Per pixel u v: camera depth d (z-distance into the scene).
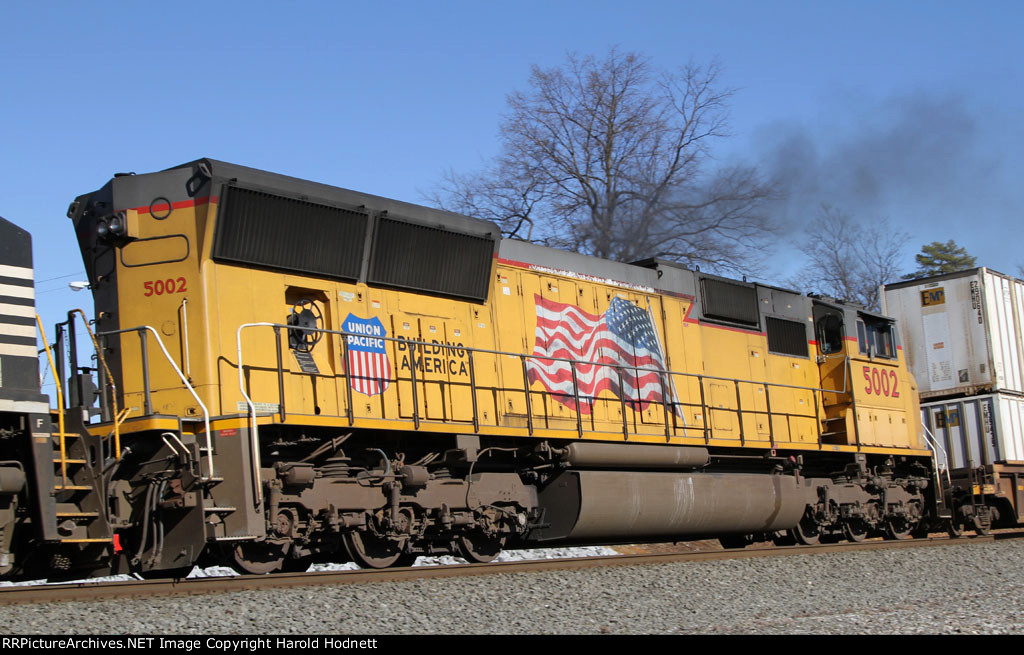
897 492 18.44
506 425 12.43
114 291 10.33
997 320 21.08
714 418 15.47
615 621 7.80
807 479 16.86
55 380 8.98
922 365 21.59
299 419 9.70
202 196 9.98
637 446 13.55
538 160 29.44
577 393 12.95
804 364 17.67
